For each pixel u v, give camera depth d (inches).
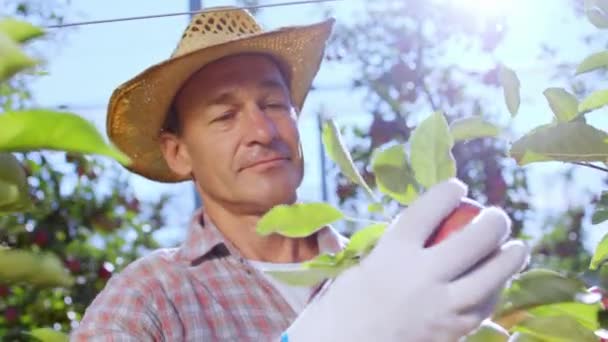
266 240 68.9
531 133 37.5
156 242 197.6
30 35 23.1
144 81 73.2
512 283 38.4
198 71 71.2
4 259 24.5
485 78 144.9
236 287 66.0
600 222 44.3
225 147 68.3
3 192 25.1
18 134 20.7
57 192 168.1
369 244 38.5
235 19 77.5
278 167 68.4
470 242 36.0
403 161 37.8
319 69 83.4
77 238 173.8
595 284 41.5
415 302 35.9
